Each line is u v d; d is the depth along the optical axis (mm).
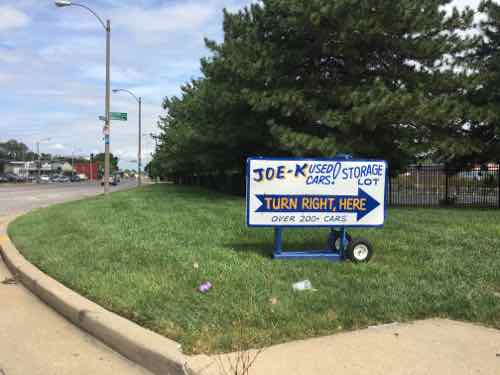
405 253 7074
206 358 3701
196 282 5570
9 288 6566
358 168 6723
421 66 15875
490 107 14742
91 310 4887
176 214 11867
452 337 4137
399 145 15656
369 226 6781
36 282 6160
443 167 18578
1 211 18797
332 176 6699
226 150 20672
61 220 11867
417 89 14531
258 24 16328
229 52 15734
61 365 4066
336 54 15523
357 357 3740
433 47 14734
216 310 4652
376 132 15781
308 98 15219
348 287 5355
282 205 6648
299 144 14117
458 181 18438
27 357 4242
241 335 4066
